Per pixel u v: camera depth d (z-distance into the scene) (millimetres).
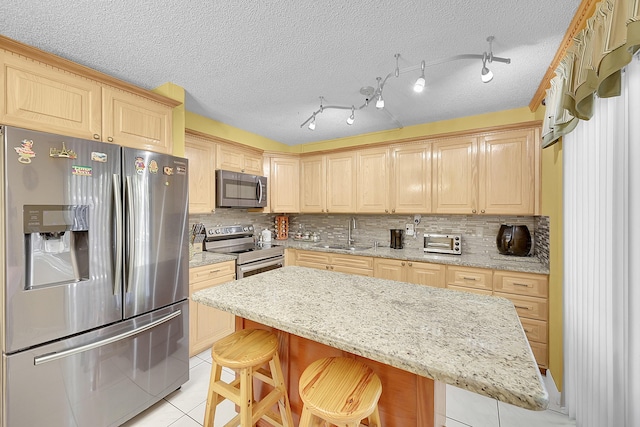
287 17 1397
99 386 1524
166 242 1861
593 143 1441
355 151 3455
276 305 1223
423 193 2998
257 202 3395
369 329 986
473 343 887
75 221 1440
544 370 2152
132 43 1614
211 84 2150
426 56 1741
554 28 1459
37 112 1428
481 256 2783
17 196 1259
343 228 3904
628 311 1146
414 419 1060
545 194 2271
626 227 1176
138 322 1702
